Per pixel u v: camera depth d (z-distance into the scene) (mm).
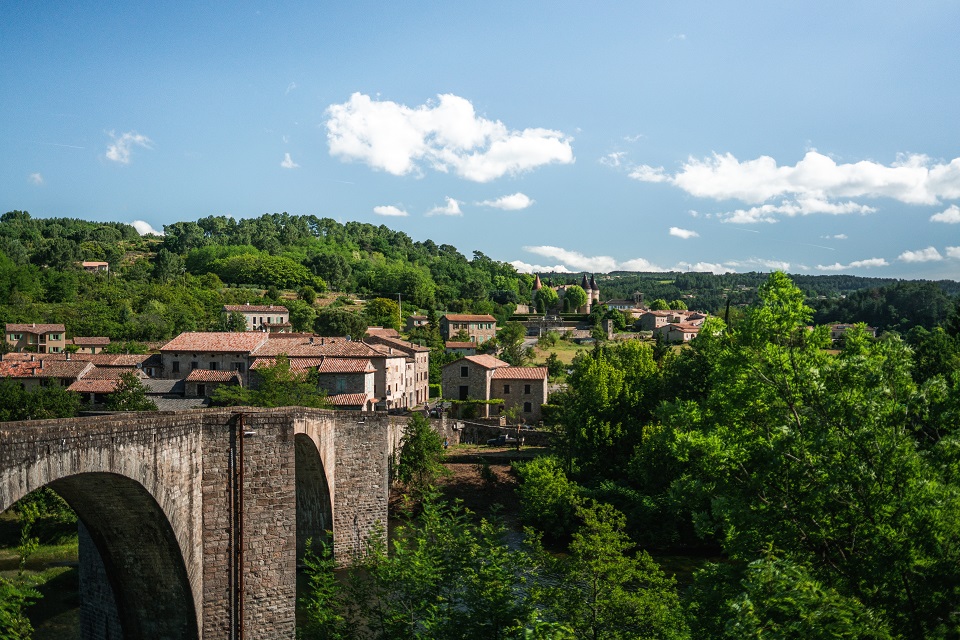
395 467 54531
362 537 41531
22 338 113125
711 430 19047
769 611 13680
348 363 73312
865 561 14742
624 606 20781
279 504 28078
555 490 47438
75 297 144750
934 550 13547
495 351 118812
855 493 15180
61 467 18984
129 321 123000
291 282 195125
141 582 25766
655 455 47062
